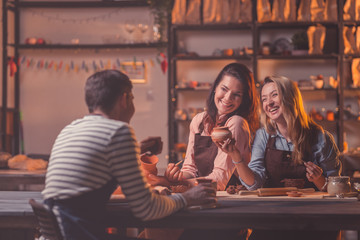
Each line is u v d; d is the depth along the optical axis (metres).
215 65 5.74
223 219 1.49
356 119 5.33
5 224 1.58
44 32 5.88
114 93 1.55
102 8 5.82
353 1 5.25
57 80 5.88
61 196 1.42
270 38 5.61
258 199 1.76
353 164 4.92
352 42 5.30
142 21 5.73
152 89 5.79
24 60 5.79
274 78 2.08
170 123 5.43
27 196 1.92
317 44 5.24
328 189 1.81
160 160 5.77
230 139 1.81
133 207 1.41
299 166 2.01
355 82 5.34
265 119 2.13
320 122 5.32
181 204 1.50
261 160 2.07
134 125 5.80
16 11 5.82
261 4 5.24
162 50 5.49
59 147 1.49
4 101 5.50
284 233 1.81
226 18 5.29
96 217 1.43
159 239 1.93
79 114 5.86
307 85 5.34
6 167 3.94
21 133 5.77
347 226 1.44
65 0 5.81
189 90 5.52
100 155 1.42
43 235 1.54
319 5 5.23
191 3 5.34
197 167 2.14
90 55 5.84
